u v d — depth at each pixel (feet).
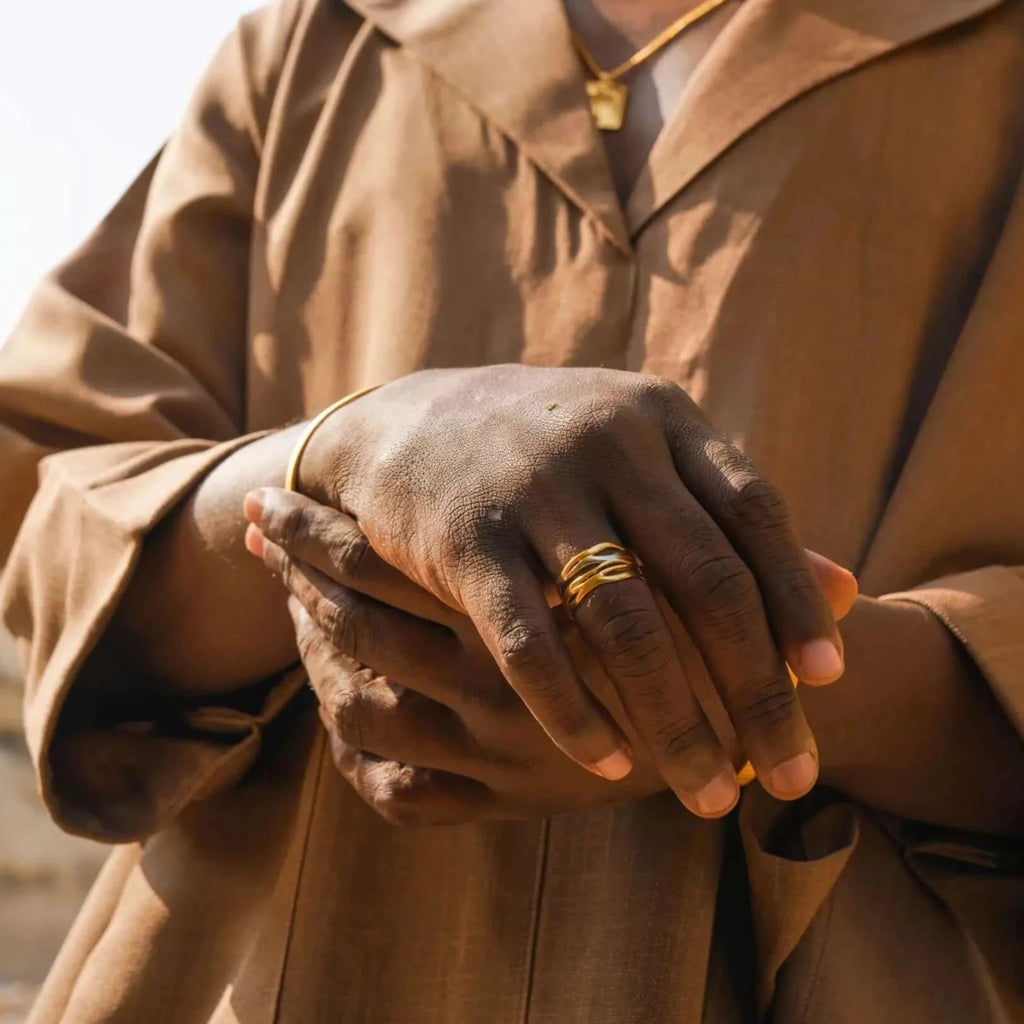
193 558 2.57
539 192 2.85
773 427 2.67
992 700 2.52
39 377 2.90
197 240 3.04
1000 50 2.90
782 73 2.84
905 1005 2.53
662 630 2.05
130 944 2.65
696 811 2.06
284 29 3.17
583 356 2.73
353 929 2.59
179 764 2.60
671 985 2.46
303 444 2.38
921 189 2.82
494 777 2.32
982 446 2.70
